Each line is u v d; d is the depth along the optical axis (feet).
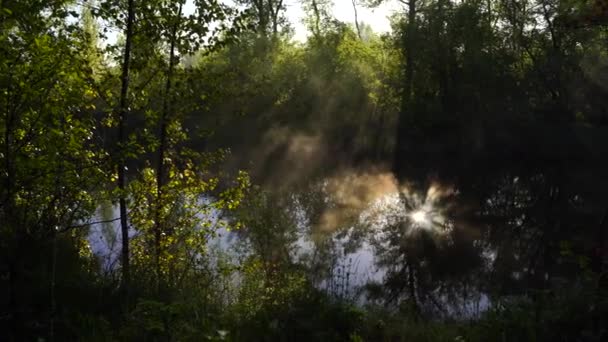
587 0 32.17
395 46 107.96
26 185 17.48
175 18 24.45
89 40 23.32
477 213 58.23
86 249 26.13
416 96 109.70
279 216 28.91
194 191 26.91
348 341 18.47
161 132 25.84
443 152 100.42
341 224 50.65
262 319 18.49
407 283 34.12
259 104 106.93
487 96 103.96
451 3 105.50
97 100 23.94
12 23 18.12
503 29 107.96
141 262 24.90
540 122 101.30
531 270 36.88
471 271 37.60
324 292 22.88
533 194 68.90
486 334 18.24
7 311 16.55
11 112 16.62
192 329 16.14
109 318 17.87
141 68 24.58
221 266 26.73
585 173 80.84
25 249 17.61
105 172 21.20
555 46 100.22
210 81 26.07
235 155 95.30
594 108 104.32
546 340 16.89
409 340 19.76
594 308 16.83
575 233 47.75
